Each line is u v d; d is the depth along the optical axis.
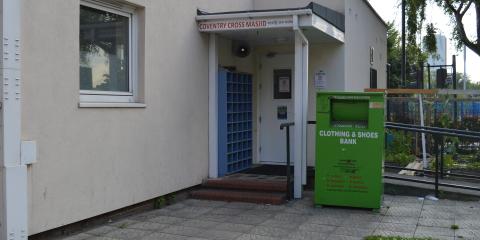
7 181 5.20
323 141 7.68
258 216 7.23
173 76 8.05
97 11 6.77
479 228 6.50
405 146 12.33
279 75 10.64
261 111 10.80
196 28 8.70
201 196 8.42
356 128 7.54
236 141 9.80
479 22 17.80
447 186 8.47
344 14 10.18
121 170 6.94
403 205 7.96
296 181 8.42
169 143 7.96
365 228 6.53
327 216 7.21
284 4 10.64
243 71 10.34
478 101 13.44
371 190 7.49
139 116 7.28
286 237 6.12
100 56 6.83
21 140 5.37
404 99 13.52
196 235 6.21
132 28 7.38
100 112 6.55
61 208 5.96
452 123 13.49
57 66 5.87
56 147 5.87
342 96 7.60
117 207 6.88
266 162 10.78
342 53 10.14
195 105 8.68
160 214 7.34
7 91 5.18
